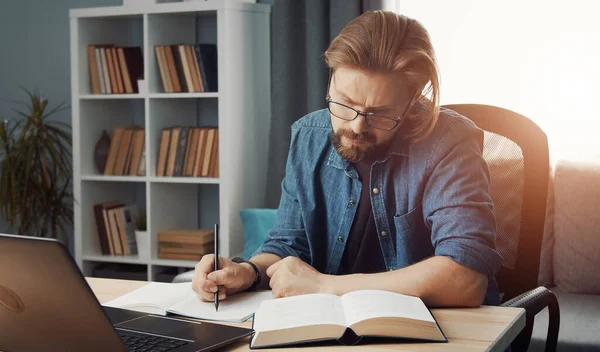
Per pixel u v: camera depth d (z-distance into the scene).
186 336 1.19
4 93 4.11
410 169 1.58
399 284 1.38
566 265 2.89
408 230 1.60
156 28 3.49
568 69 3.14
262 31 3.56
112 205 3.74
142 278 3.60
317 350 1.15
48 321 1.05
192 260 3.48
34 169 3.68
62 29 3.99
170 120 3.63
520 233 1.82
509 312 1.35
